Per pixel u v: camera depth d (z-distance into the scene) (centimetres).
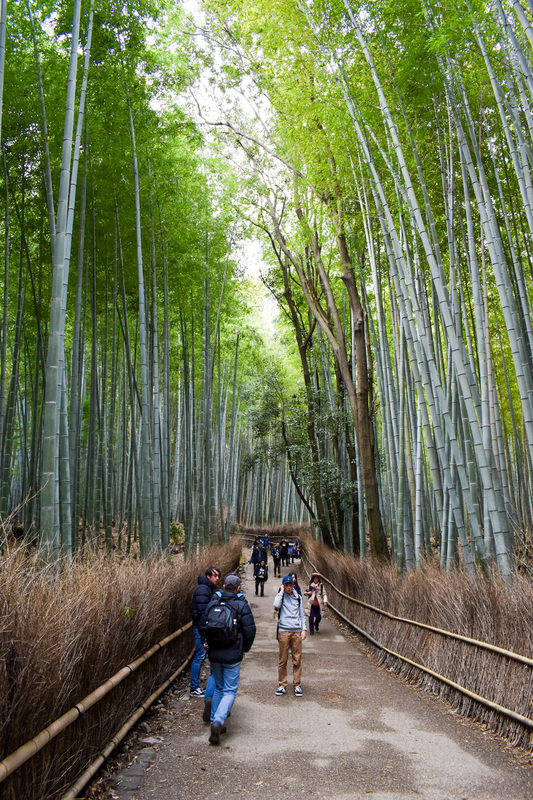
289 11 789
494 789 301
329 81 723
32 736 245
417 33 561
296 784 309
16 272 1110
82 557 600
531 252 809
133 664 393
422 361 642
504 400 1447
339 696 512
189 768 334
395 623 644
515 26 568
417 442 825
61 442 592
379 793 296
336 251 1133
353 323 1091
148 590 490
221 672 414
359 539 1336
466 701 441
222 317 1623
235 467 2645
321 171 927
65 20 734
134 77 833
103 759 313
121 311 1264
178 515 1994
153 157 954
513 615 400
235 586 437
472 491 695
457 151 739
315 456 1525
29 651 243
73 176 559
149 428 867
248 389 2200
